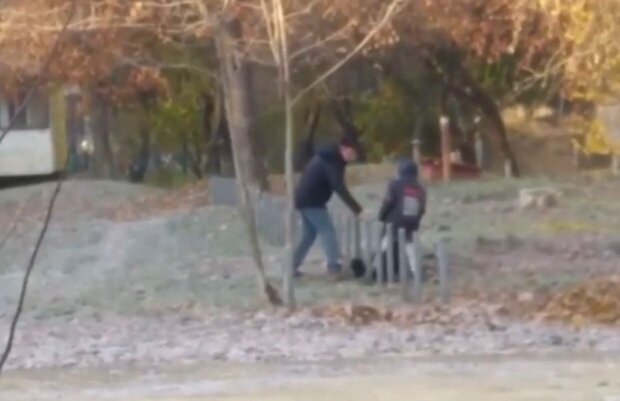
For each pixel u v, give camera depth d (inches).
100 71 1603.1
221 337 988.6
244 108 1460.4
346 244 1204.5
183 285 1198.3
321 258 1298.0
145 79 1926.7
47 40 1274.6
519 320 1029.2
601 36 1090.1
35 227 1646.2
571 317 1033.5
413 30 1692.9
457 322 1021.2
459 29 1628.9
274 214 1391.5
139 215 1754.4
